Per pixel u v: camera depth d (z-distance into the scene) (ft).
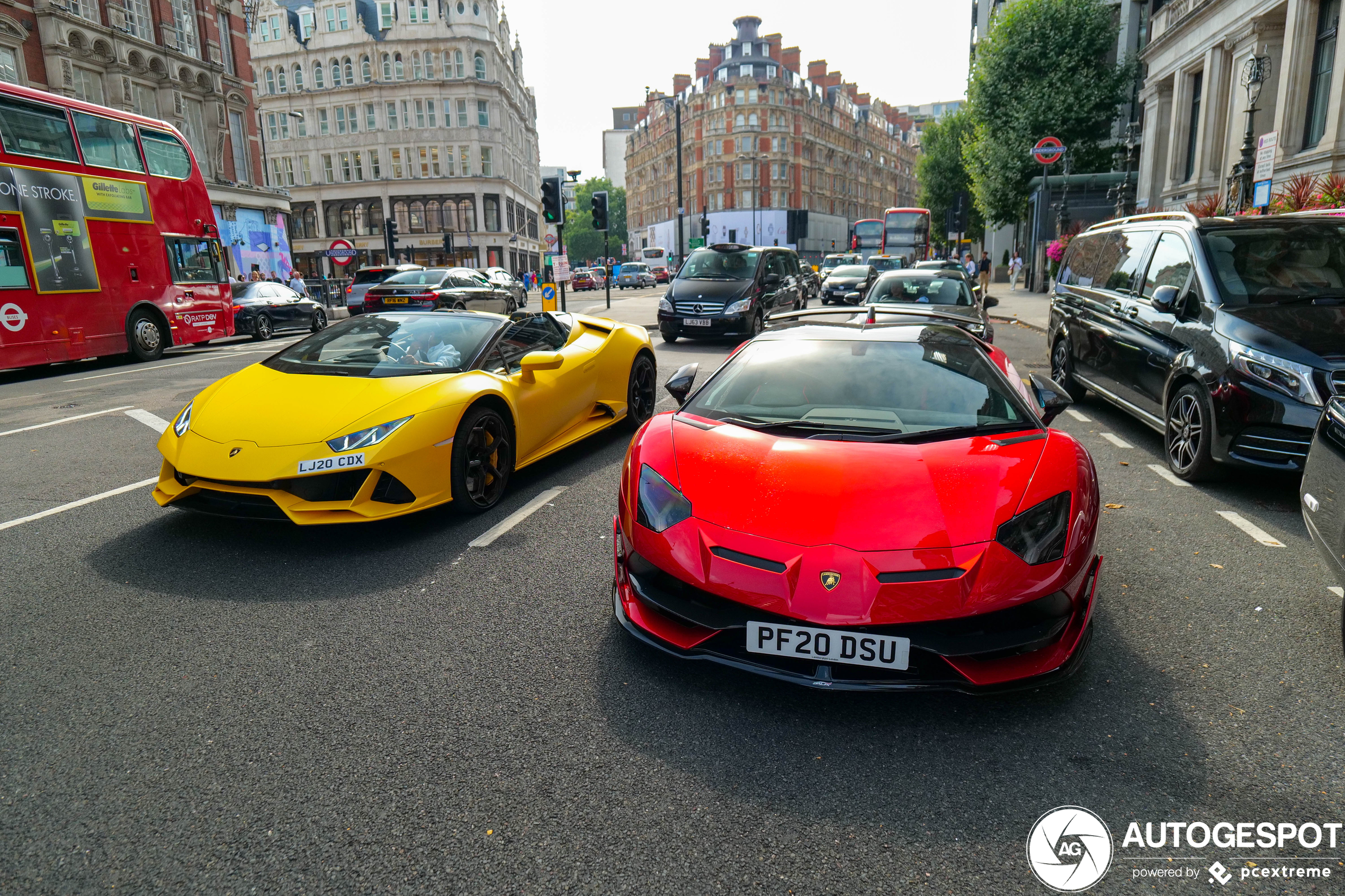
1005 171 105.40
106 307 41.52
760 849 6.51
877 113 375.86
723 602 8.39
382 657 9.82
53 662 9.73
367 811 6.99
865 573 7.86
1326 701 8.70
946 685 7.93
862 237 145.89
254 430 13.44
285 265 119.44
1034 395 12.28
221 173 106.32
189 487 13.32
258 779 7.44
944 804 7.07
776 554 8.15
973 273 108.88
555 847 6.54
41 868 6.32
